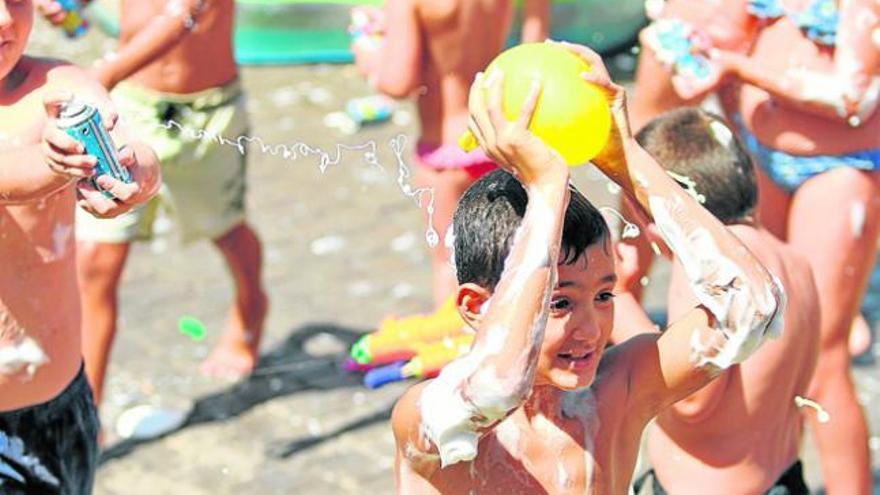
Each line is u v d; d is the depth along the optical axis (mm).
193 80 10789
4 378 7320
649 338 6086
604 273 5625
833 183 9367
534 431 5898
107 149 5891
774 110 9461
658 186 5703
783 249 7910
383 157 15617
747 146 9695
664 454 7828
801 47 9312
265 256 13609
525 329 5227
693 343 5879
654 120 8047
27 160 6168
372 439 10891
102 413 11086
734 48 9547
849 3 9148
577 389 5793
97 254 10344
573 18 17562
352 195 14836
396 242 13945
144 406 11125
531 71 5352
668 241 5742
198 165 10977
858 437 9344
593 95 5422
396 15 10828
